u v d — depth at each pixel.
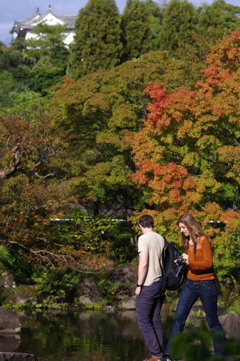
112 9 50.72
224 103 17.67
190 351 1.35
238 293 19.61
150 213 18.64
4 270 20.30
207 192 19.06
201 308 15.52
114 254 29.22
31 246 22.33
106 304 20.08
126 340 10.14
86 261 20.86
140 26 52.22
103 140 24.81
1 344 9.54
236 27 36.22
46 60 70.19
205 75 20.28
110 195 29.97
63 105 24.56
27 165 23.80
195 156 18.48
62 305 19.00
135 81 25.94
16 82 62.69
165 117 17.91
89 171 24.41
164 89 21.23
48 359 7.87
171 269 6.16
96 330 11.94
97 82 29.09
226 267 17.97
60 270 20.61
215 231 17.36
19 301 18.89
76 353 8.50
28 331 11.69
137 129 27.03
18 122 20.34
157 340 6.20
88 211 30.03
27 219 21.00
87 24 50.22
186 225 5.95
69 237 24.47
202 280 5.82
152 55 28.91
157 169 17.62
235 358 1.39
